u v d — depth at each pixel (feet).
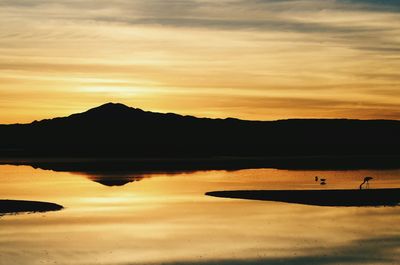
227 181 311.27
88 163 482.69
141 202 220.23
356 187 276.00
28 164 471.62
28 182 306.55
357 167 442.09
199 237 151.74
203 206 208.23
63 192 255.70
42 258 130.72
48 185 289.74
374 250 138.00
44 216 183.62
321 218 181.37
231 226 166.81
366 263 127.03
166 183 300.20
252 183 298.76
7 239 148.77
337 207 205.36
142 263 126.41
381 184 295.69
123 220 177.47
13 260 129.08
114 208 203.72
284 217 183.01
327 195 231.09
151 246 141.38
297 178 331.98
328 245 142.92
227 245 142.20
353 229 163.02
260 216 184.96
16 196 240.32
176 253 135.03
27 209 194.59
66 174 361.71
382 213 192.34
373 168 430.61
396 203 215.10
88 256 132.36
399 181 315.58
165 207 205.67
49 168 421.18
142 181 312.71
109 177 338.54
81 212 192.95
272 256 132.26
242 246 141.38
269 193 238.68
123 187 278.67
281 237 151.84
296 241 147.33
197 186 282.56
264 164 478.59
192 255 132.98
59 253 134.92
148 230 160.66
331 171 395.34
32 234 155.12
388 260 129.49
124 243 145.07
